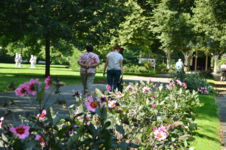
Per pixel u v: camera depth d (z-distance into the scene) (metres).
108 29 26.59
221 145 7.70
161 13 31.75
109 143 3.07
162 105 7.01
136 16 39.97
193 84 20.09
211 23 26.02
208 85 21.06
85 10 24.88
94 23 25.50
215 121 10.59
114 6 26.83
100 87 19.34
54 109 9.73
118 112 4.88
